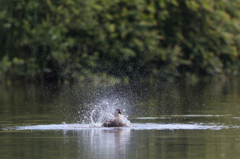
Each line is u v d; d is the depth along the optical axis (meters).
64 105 60.16
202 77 122.12
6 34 110.06
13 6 109.12
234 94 75.62
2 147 30.56
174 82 106.56
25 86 98.19
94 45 109.81
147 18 110.94
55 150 29.39
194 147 30.17
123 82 105.88
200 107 56.50
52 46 107.00
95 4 110.06
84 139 33.56
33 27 108.81
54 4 109.06
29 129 38.94
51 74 108.44
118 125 40.38
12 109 55.25
